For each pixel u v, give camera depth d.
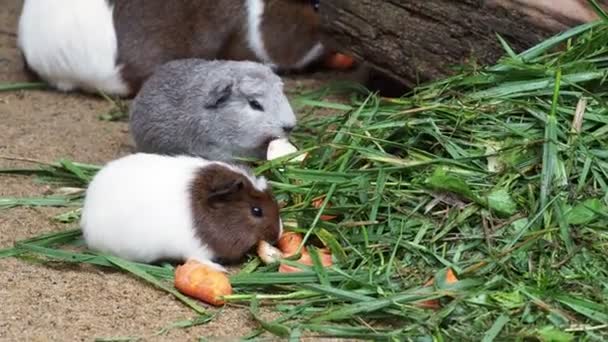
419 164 9.87
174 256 9.45
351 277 8.77
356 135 10.46
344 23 13.08
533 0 11.49
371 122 10.88
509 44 11.74
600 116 9.88
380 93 13.90
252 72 11.50
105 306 8.62
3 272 9.15
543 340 7.63
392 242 9.20
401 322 8.30
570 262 8.60
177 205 9.38
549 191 9.17
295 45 15.19
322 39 14.27
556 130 9.67
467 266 8.78
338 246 9.23
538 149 9.69
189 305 8.68
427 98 10.97
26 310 8.47
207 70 11.58
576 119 9.80
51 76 14.43
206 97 11.40
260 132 11.36
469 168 9.75
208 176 9.58
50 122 13.22
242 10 14.81
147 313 8.55
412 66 12.57
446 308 8.12
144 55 14.25
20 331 8.12
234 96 11.40
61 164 11.38
